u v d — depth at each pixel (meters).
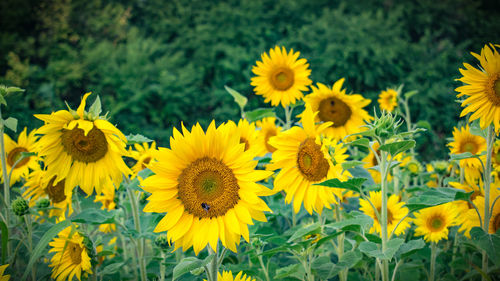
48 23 11.64
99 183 2.64
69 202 3.26
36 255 2.36
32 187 3.24
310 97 3.91
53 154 2.61
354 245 2.75
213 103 9.61
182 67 10.40
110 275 3.12
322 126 2.71
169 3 12.20
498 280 3.07
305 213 3.42
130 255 3.84
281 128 3.97
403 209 3.07
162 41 11.56
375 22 10.54
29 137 3.53
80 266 2.70
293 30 10.96
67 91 10.15
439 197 2.36
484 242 2.43
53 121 2.49
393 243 2.33
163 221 2.20
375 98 9.27
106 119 2.55
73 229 2.48
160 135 8.87
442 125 9.14
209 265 2.22
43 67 11.27
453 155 2.71
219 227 2.18
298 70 4.03
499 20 12.27
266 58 4.08
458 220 3.02
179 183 2.22
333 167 2.60
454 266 3.11
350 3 12.26
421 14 12.04
